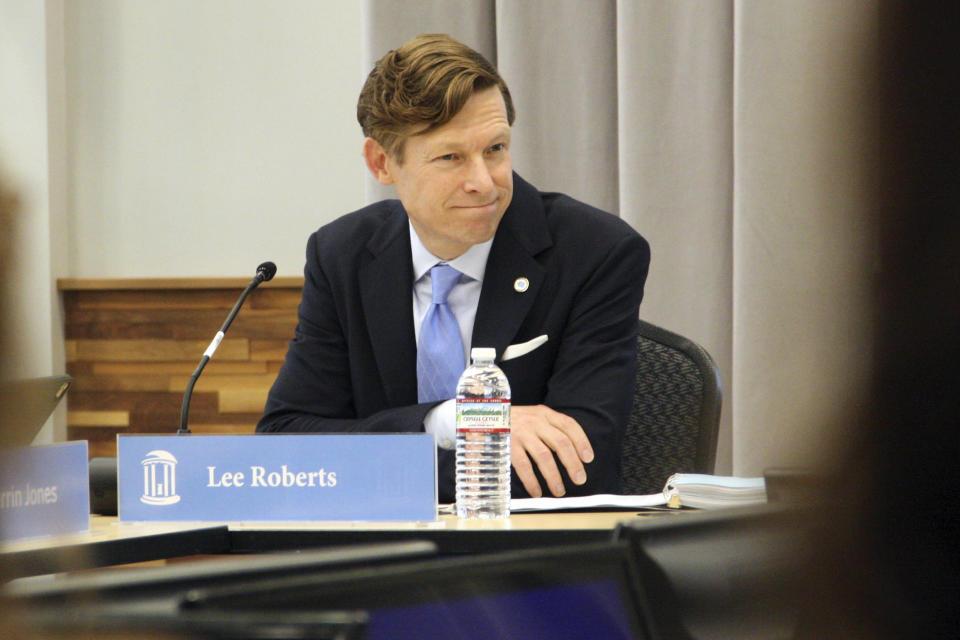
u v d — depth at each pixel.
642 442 4.91
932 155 0.47
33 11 8.60
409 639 1.05
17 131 8.62
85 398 8.70
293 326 8.44
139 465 3.48
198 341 8.55
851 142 0.48
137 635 0.75
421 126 4.39
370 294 4.81
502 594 1.10
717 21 6.82
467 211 4.46
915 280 0.48
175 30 8.71
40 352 0.73
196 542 3.24
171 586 1.19
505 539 3.04
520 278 4.69
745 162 6.53
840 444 0.53
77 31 8.80
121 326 8.66
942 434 0.51
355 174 8.53
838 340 0.51
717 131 6.85
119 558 3.02
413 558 1.28
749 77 6.52
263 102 8.62
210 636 0.76
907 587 0.56
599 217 4.90
